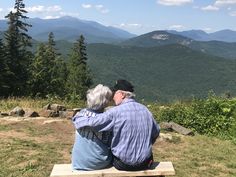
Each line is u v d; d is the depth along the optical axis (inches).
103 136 234.1
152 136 239.1
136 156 229.8
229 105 570.6
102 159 235.0
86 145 235.0
